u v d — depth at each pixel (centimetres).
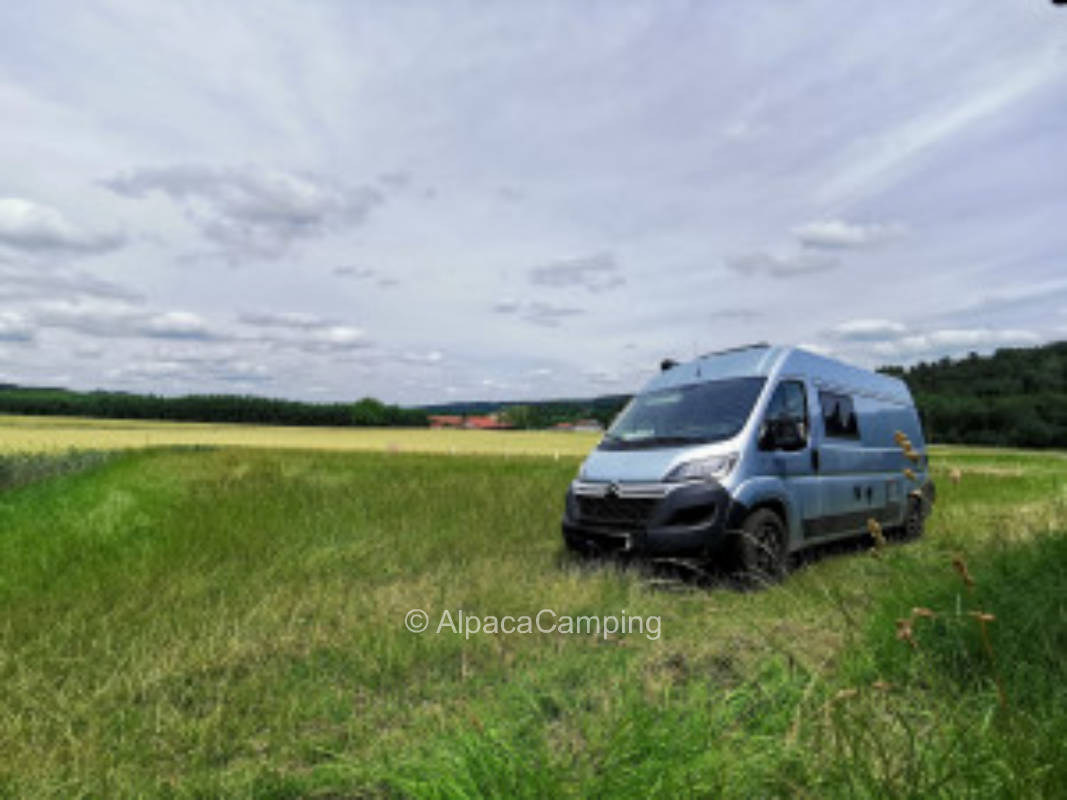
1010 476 1842
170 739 285
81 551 656
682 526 539
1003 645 292
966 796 186
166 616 438
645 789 203
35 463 1731
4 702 316
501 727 262
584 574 569
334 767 249
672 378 720
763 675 307
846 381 733
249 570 588
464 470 1777
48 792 237
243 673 362
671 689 295
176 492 1126
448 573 585
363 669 354
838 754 206
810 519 620
